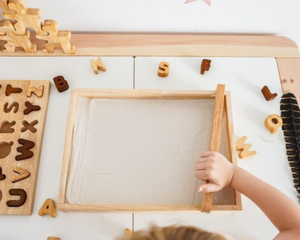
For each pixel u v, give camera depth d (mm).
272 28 944
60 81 830
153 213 724
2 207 720
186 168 740
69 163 734
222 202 701
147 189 722
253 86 869
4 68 861
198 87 861
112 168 739
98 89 783
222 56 901
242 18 912
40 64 870
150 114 789
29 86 819
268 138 811
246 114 836
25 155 756
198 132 771
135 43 903
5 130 799
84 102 795
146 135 770
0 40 893
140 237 529
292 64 897
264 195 640
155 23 919
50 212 715
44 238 707
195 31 945
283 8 891
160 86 857
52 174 762
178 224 661
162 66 859
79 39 900
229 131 741
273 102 853
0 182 740
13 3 689
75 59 879
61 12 878
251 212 735
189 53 898
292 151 790
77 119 776
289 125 816
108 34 920
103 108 793
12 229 713
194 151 755
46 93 822
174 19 909
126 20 908
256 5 881
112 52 889
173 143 762
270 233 718
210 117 784
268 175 774
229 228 719
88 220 723
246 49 909
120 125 778
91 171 735
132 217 726
